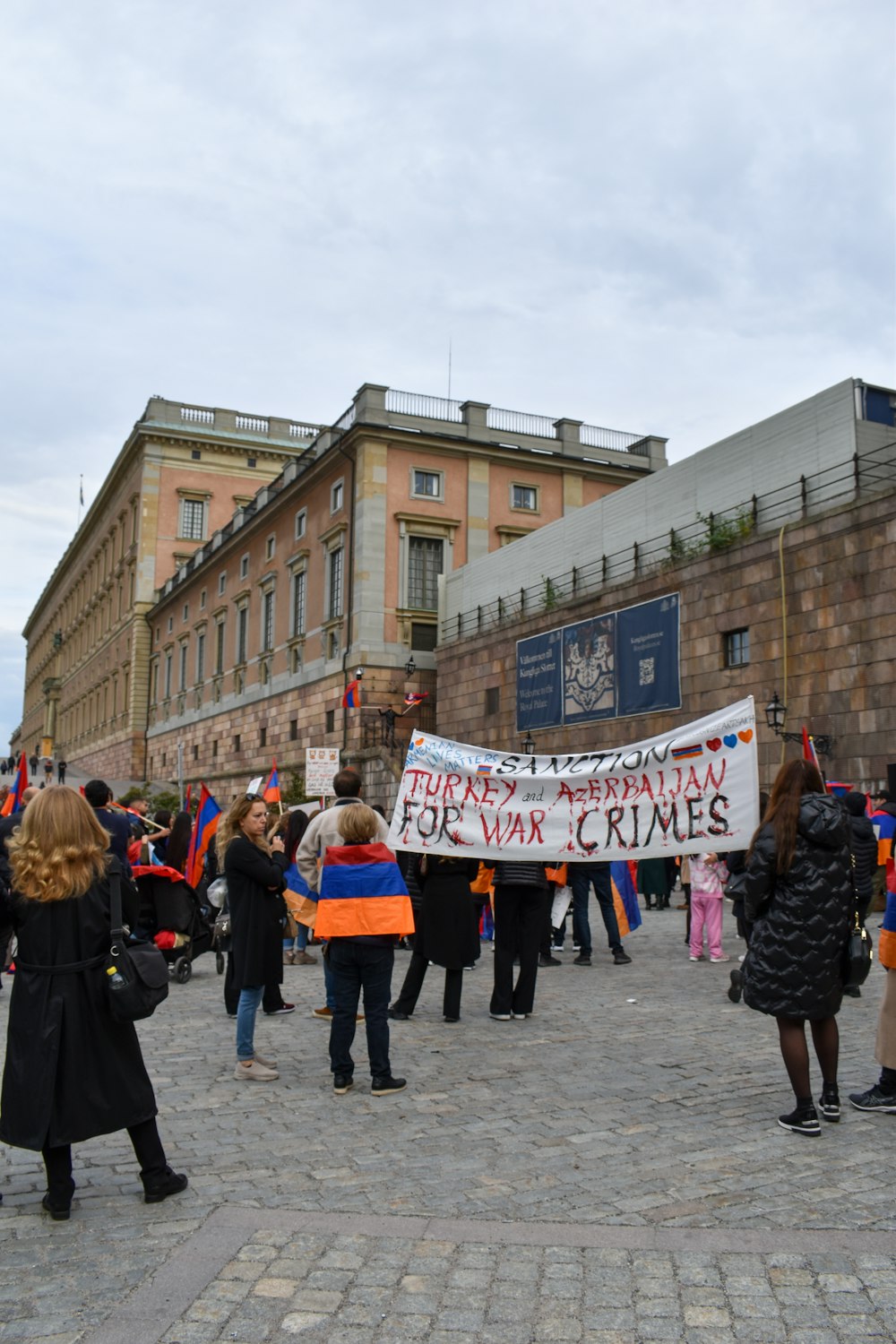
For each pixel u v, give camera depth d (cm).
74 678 9838
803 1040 591
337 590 4181
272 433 7594
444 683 3672
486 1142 577
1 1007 999
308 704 4341
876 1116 622
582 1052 788
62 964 478
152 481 7200
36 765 8681
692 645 2484
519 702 3216
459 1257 425
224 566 5647
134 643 7131
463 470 4141
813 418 2250
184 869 1270
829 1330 364
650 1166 534
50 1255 433
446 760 908
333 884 695
